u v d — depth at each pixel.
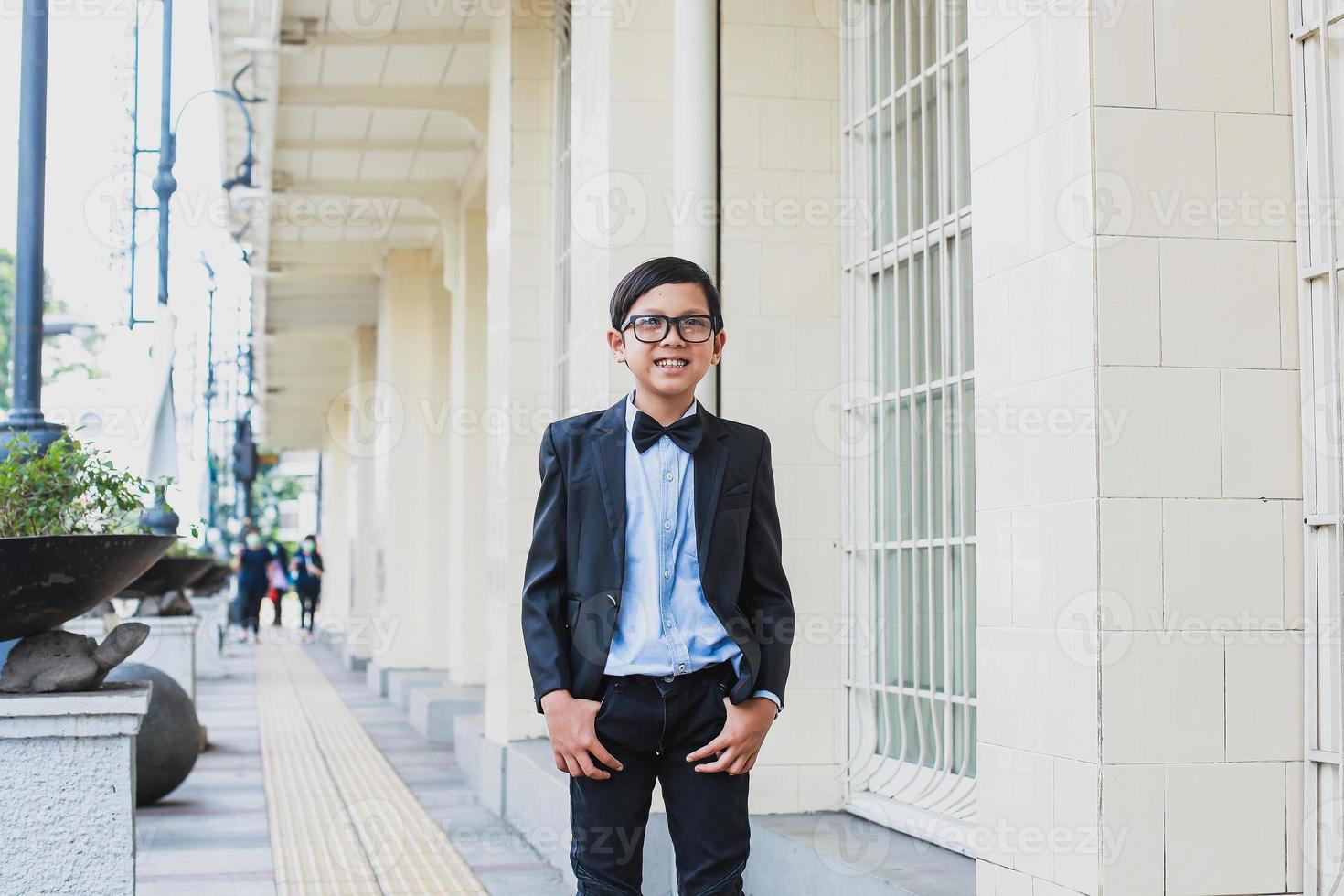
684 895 2.66
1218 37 2.90
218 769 9.02
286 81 10.28
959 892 3.49
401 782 8.47
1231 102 2.89
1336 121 2.86
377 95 10.38
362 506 18.44
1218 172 2.88
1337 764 2.78
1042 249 3.01
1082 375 2.85
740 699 2.62
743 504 2.72
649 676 2.62
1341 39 2.85
